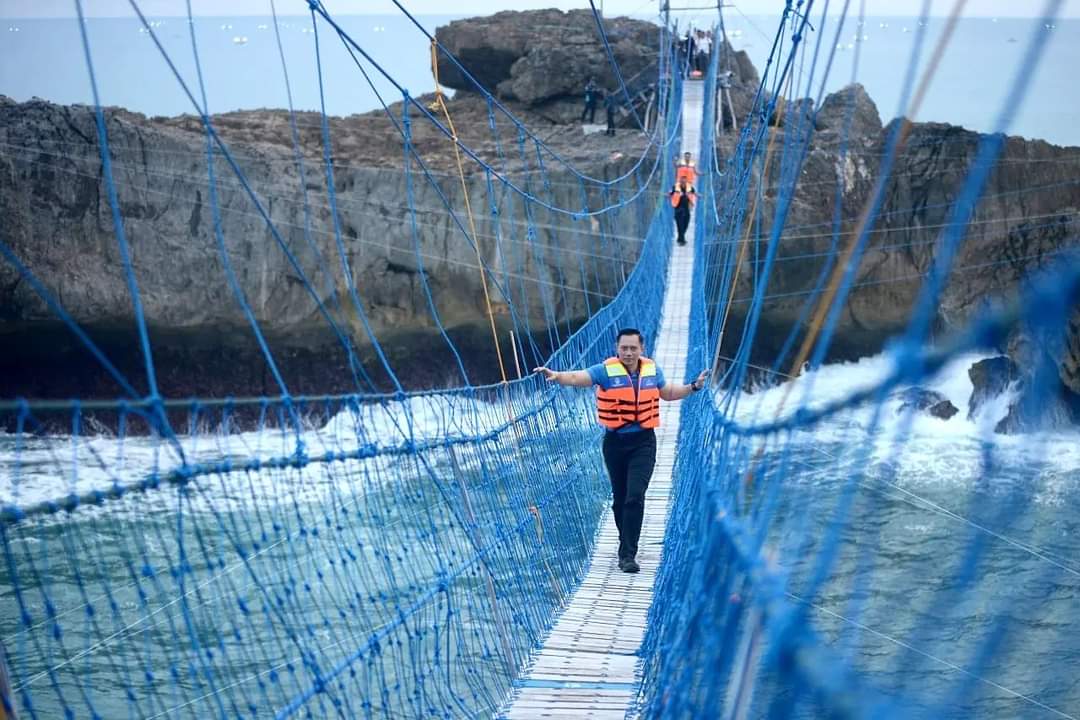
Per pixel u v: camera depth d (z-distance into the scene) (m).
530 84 39.41
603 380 6.84
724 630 2.29
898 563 12.46
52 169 28.31
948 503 14.91
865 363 30.88
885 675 9.78
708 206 22.00
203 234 28.81
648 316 15.35
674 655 3.29
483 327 29.98
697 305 13.57
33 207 28.30
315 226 29.03
